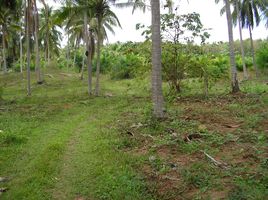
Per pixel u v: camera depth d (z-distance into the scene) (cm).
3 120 1384
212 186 589
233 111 1222
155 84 1126
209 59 1914
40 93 2509
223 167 662
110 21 2389
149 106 1552
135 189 616
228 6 1762
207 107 1378
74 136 1072
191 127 1009
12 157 870
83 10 2106
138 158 776
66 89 2725
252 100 1427
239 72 3650
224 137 859
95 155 833
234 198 532
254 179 589
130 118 1302
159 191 602
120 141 934
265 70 3438
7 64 5866
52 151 882
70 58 5462
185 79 1962
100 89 2609
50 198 622
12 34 4191
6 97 2297
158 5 1088
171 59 1853
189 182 614
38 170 752
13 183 705
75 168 759
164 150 819
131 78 3469
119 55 4097
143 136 966
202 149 788
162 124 1060
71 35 4206
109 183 649
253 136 838
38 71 3111
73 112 1580
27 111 1628
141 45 1897
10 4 2270
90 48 2412
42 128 1218
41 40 4603
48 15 3459
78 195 630
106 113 1498
